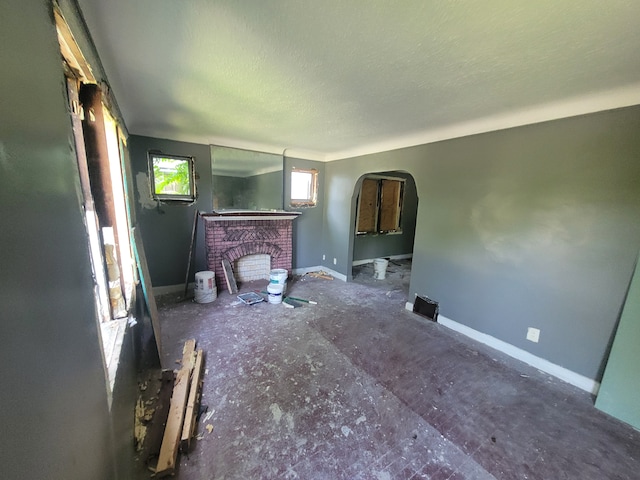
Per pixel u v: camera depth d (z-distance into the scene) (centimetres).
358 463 147
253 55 153
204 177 381
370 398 194
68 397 61
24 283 47
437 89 190
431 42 135
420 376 221
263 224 425
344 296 395
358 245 584
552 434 170
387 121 268
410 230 654
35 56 57
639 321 174
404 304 370
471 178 275
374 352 253
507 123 242
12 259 43
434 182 312
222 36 135
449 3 107
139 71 174
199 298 349
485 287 271
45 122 61
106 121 169
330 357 242
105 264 147
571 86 178
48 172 61
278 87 196
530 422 178
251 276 446
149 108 250
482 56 146
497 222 258
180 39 138
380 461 149
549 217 224
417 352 255
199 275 349
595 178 199
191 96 217
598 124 195
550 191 222
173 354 239
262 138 362
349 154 439
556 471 146
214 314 320
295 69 168
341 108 236
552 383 218
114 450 99
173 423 161
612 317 198
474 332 283
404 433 167
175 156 357
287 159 452
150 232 357
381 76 173
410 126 283
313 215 502
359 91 197
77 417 65
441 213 306
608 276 198
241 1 110
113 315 150
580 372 215
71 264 71
